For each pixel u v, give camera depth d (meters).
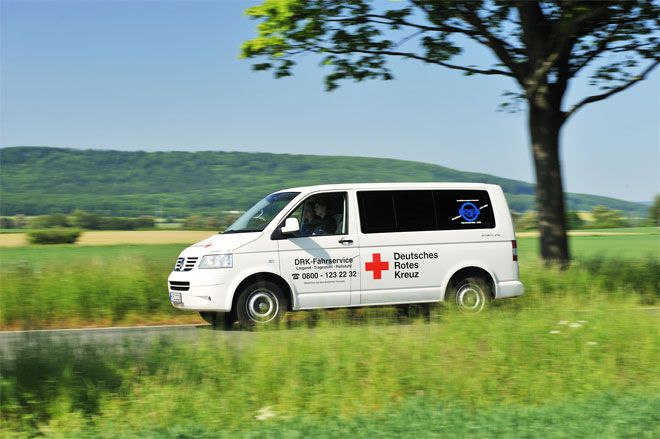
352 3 17.66
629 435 6.10
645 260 18.66
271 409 7.35
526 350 9.00
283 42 17.16
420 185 13.66
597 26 18.30
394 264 13.24
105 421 6.93
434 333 9.62
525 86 18.81
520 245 66.25
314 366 8.30
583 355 8.90
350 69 18.88
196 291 12.62
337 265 12.99
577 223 131.12
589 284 15.48
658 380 8.31
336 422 6.69
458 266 13.57
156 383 7.87
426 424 6.51
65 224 140.50
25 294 14.25
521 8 17.97
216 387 7.82
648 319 10.59
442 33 19.11
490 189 14.01
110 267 16.08
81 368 8.05
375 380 7.91
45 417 7.14
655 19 18.03
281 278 12.78
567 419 6.64
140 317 14.38
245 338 9.95
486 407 7.27
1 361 8.20
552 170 18.67
